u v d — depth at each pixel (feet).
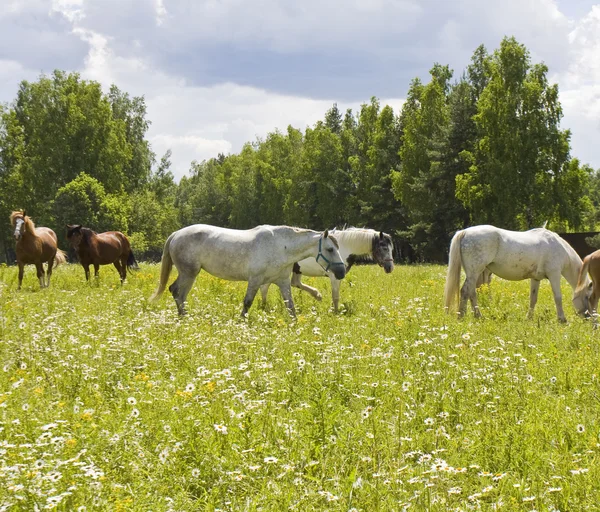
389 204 231.50
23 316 35.19
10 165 235.20
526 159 168.76
